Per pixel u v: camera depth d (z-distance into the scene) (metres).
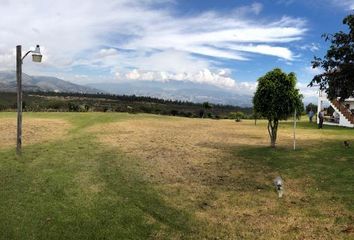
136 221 9.10
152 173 14.23
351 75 17.48
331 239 8.15
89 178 13.00
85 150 18.62
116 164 15.57
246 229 8.77
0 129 25.66
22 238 7.91
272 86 19.75
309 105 56.69
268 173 14.50
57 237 8.05
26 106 49.28
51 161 15.60
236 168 15.41
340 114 37.94
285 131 30.55
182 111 59.03
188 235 8.40
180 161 16.77
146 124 33.66
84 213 9.49
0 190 11.16
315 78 18.73
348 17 17.16
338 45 17.69
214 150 19.91
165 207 10.20
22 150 17.92
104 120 34.72
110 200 10.62
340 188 12.11
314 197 11.23
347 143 20.83
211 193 11.70
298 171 14.67
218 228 8.81
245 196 11.41
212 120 44.22
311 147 20.62
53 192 11.15
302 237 8.29
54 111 47.72
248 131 30.34
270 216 9.63
